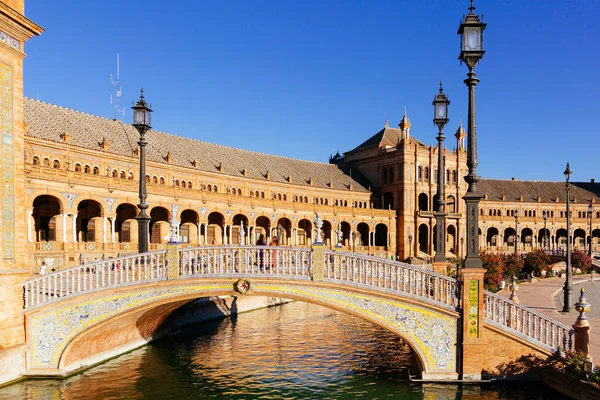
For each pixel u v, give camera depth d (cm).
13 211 1622
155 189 5166
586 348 1471
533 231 9912
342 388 1639
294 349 2216
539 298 3170
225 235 6078
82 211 4872
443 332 1562
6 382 1575
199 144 7081
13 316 1617
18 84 1648
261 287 1675
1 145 1571
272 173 7600
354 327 2783
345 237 8412
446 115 2127
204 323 2927
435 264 2117
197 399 1551
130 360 1995
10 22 1585
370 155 9425
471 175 1545
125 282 1706
